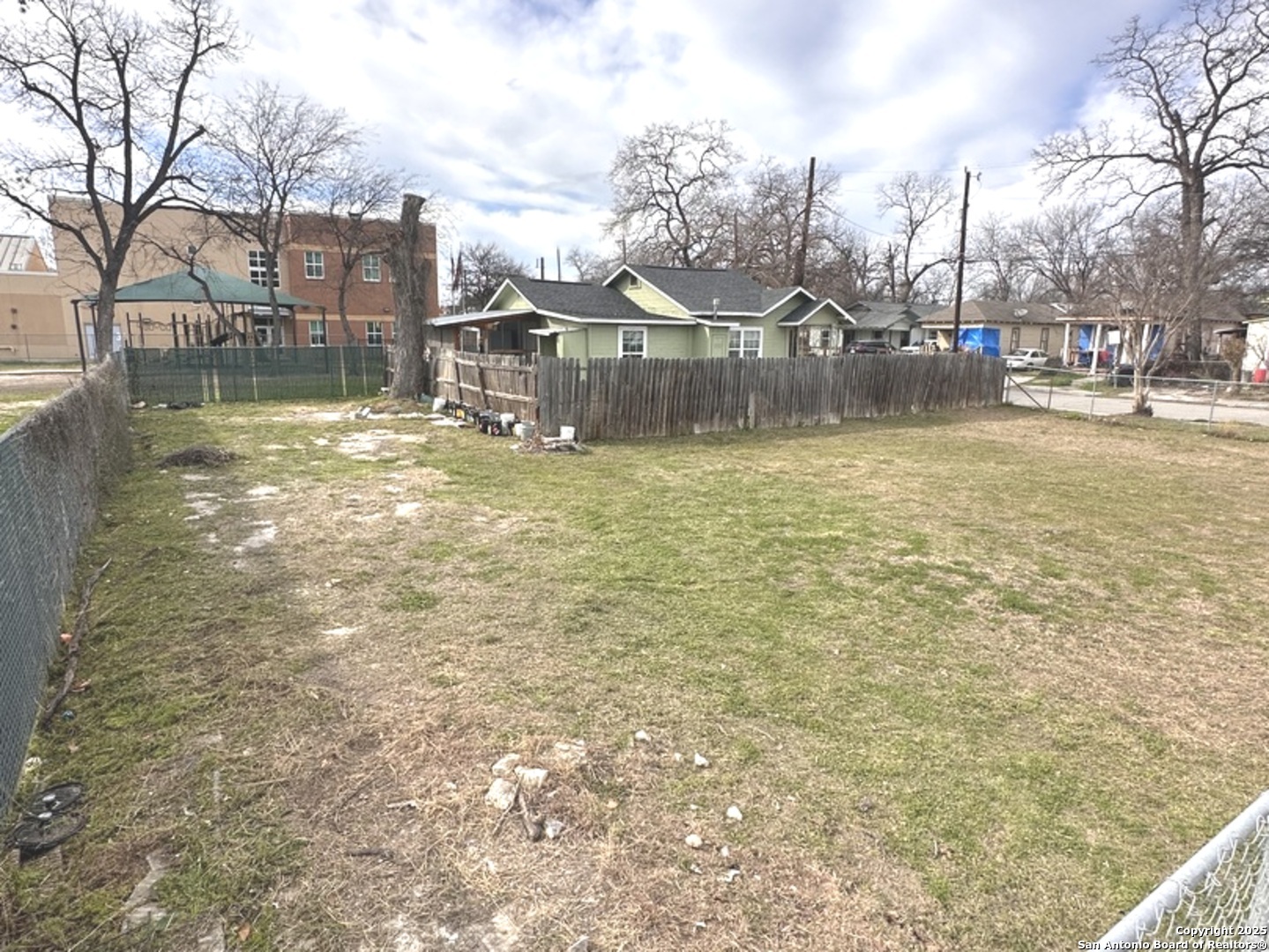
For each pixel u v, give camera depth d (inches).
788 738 120.1
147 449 394.3
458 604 175.5
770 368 538.3
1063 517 278.2
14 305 1278.3
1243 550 238.5
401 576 193.9
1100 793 107.6
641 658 148.3
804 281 1412.4
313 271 1263.5
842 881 88.4
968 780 109.8
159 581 187.9
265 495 287.6
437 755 111.7
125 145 727.1
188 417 539.5
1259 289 1107.9
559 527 246.7
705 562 212.4
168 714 122.5
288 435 446.9
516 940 78.0
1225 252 955.3
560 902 83.5
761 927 80.7
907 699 134.5
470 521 252.2
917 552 227.9
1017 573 210.7
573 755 112.0
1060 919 83.1
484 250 2034.9
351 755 111.6
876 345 1456.7
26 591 123.6
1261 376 943.0
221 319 947.3
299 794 101.7
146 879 85.6
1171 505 302.5
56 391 710.5
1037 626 172.2
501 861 89.7
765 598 184.7
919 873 90.1
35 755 110.3
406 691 131.9
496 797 101.4
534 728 120.1
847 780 108.8
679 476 343.3
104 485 278.8
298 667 140.5
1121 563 222.4
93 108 704.4
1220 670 151.0
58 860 88.4
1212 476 367.9
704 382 504.1
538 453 394.9
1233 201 1056.2
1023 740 122.0
